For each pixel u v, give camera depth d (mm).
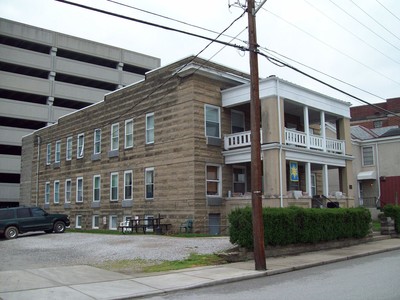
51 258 15047
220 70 23625
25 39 60781
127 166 26484
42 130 38219
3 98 59969
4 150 60750
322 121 24562
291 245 16266
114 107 28359
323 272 12320
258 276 11781
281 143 21188
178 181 22562
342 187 26234
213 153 22812
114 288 10070
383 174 35469
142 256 14766
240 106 24328
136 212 25312
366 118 61719
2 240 22422
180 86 23094
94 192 29781
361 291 9109
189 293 9734
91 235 22984
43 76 64188
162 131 23969
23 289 9953
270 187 20906
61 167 34344
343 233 18750
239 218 14594
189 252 15188
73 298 9070
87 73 66000
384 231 23312
